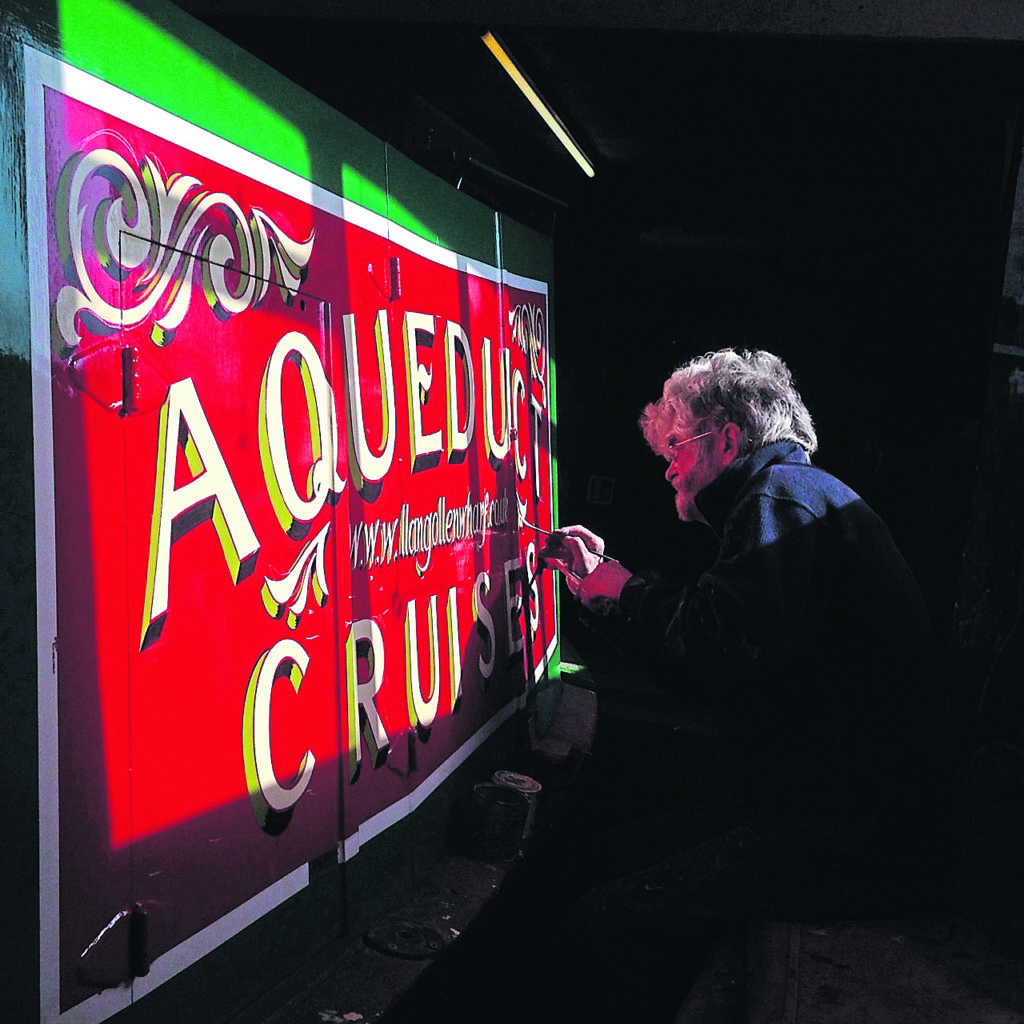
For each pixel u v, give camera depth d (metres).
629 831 2.56
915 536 5.36
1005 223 3.11
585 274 5.72
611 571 2.20
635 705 4.29
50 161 1.15
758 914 1.97
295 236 1.65
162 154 1.33
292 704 1.65
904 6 2.87
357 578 1.86
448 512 2.30
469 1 3.00
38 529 1.14
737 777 2.08
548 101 3.97
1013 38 2.84
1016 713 2.96
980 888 2.22
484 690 2.55
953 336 5.30
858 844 1.91
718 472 2.15
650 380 5.80
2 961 1.11
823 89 3.75
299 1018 1.61
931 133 4.28
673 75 3.66
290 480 1.64
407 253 2.10
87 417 1.21
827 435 5.55
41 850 1.15
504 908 2.19
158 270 1.33
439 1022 1.88
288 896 1.64
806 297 5.54
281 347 1.61
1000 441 2.97
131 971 1.30
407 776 2.07
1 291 1.08
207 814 1.44
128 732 1.28
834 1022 1.64
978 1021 1.66
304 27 3.21
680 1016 1.79
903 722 1.92
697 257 5.47
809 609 1.87
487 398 2.60
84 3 1.20
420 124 3.73
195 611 1.41
